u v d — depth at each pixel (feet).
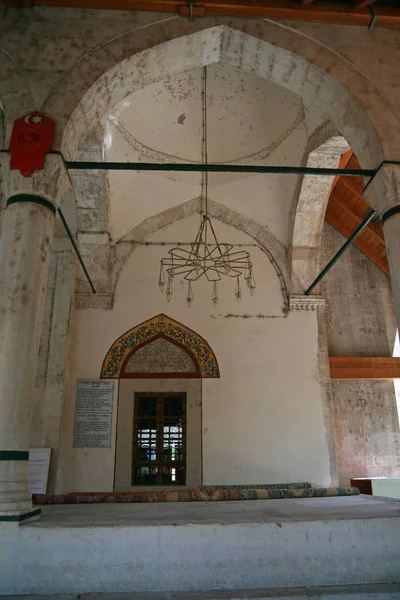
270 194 31.78
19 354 13.35
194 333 30.99
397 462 33.60
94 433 28.66
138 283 31.58
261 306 31.89
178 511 14.92
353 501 18.34
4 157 15.75
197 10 18.24
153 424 29.53
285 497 20.39
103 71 17.25
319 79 18.65
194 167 17.76
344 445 33.68
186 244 32.60
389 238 16.33
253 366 30.66
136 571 11.16
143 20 18.17
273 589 11.13
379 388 35.09
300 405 30.12
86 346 30.14
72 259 29.81
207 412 29.60
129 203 31.07
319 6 18.60
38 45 17.37
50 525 11.50
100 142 25.07
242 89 27.96
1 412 12.74
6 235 14.74
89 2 18.06
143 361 30.37
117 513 14.35
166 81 26.81
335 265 37.52
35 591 10.92
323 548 11.74
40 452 25.81
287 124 28.66
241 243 33.14
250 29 18.48
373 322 36.29
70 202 28.43
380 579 11.73
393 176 16.62
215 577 11.28
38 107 16.47
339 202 36.42
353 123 18.47
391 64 18.40
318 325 31.76
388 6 19.07
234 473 28.53
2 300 13.87
